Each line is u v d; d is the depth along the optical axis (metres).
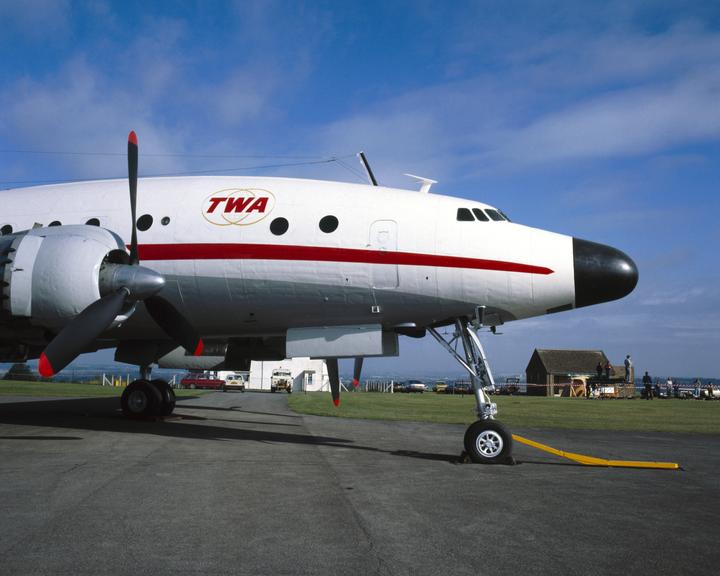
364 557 4.35
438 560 4.31
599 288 10.61
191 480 7.11
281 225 11.37
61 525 5.03
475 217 11.10
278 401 25.94
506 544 4.73
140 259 11.70
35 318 10.04
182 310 11.91
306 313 11.57
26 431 11.80
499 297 10.72
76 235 10.20
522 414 20.97
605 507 6.14
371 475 7.79
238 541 4.68
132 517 5.34
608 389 44.25
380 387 55.91
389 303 11.12
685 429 15.88
